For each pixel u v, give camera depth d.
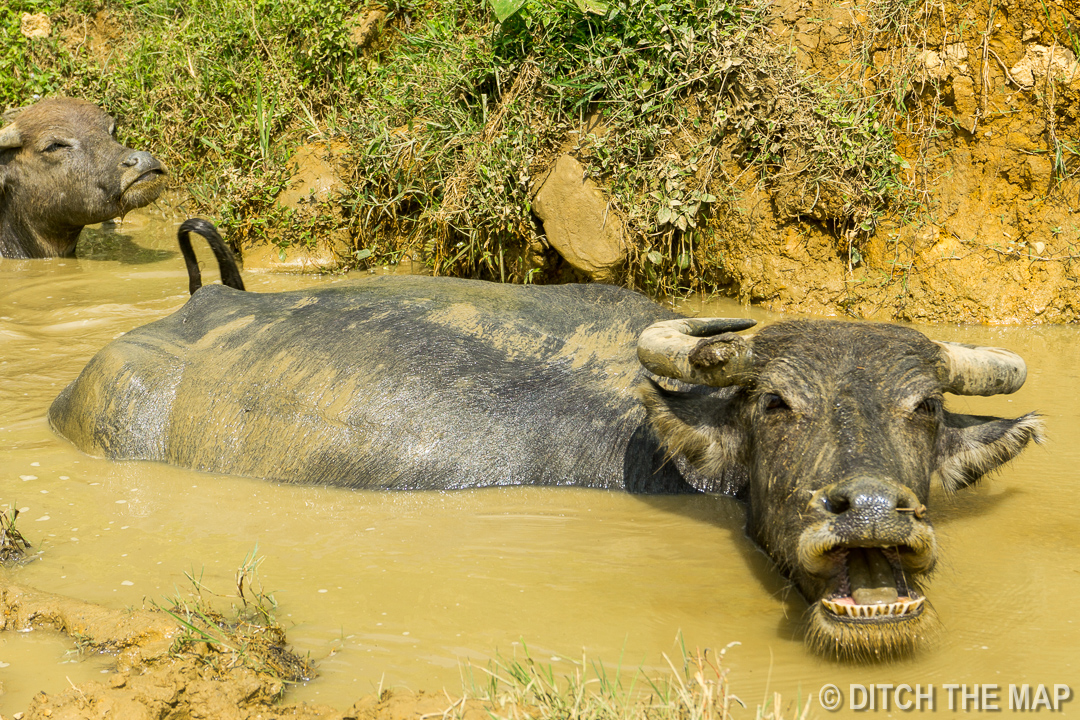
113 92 12.27
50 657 3.66
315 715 3.28
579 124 8.27
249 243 9.92
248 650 3.56
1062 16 7.73
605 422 5.33
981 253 7.77
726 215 8.12
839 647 3.59
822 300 7.93
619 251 8.05
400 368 5.54
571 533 4.71
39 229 10.64
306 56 10.97
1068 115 7.77
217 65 11.35
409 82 9.65
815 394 4.06
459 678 3.48
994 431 4.54
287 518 4.92
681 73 8.07
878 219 7.86
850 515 3.41
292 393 5.59
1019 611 3.89
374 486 5.32
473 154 8.52
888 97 8.12
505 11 8.37
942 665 3.55
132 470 5.58
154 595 4.09
